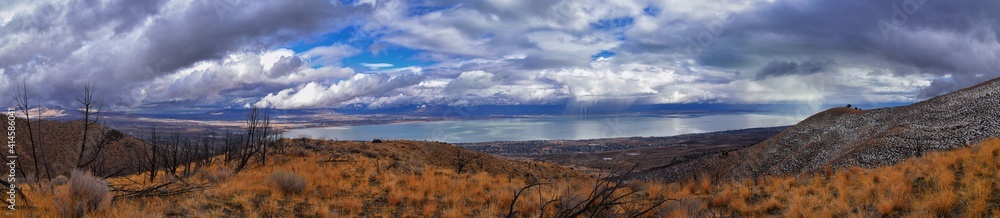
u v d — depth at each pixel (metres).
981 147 13.08
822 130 86.62
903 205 8.77
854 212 9.30
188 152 23.75
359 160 28.61
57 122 53.50
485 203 12.87
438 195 14.34
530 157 154.00
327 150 36.44
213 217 8.94
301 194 12.44
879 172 13.08
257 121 27.62
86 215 7.78
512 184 17.19
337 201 12.15
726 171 81.88
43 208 7.86
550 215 10.28
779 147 86.38
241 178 16.16
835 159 57.91
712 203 11.91
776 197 11.80
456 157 52.28
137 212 8.05
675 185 15.43
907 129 57.03
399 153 42.22
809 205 10.12
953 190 9.38
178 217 8.66
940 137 47.78
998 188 8.74
